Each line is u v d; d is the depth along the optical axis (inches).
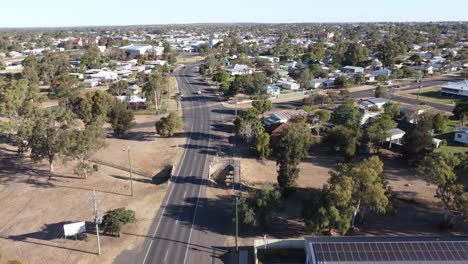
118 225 2326.5
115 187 3046.3
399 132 3991.1
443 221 2448.3
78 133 3065.9
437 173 2338.8
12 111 3681.1
